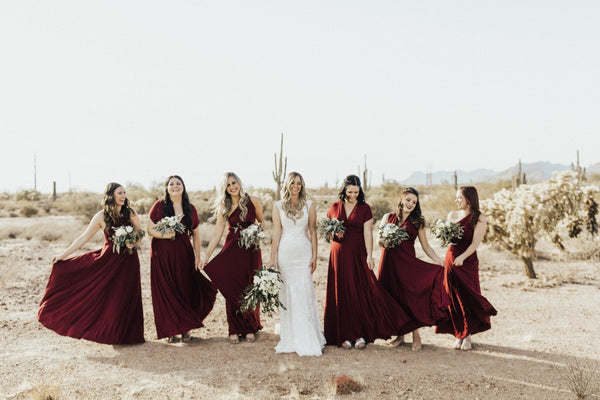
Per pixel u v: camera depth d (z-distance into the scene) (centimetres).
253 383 483
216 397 449
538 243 1538
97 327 595
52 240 1745
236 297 625
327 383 471
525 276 1089
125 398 446
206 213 2269
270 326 712
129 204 627
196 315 622
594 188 1079
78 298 597
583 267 1162
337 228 591
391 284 613
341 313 611
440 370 523
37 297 873
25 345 607
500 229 1073
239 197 633
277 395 454
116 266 606
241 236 617
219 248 1493
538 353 582
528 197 1033
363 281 609
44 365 534
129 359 556
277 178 2642
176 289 620
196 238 658
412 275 600
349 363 547
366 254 616
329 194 5253
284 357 567
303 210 620
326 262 1291
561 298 875
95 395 453
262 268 595
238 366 534
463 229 603
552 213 1014
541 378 500
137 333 619
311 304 611
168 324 609
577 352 584
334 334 618
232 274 627
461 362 551
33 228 1919
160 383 482
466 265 602
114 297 602
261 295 573
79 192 5166
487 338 649
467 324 594
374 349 604
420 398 450
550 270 1141
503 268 1209
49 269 1160
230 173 634
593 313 765
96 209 2505
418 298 594
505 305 829
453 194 2452
